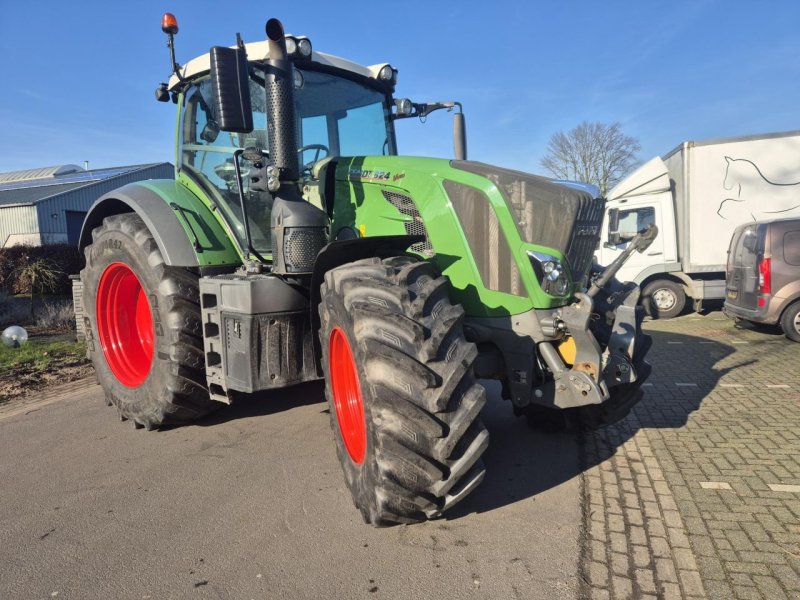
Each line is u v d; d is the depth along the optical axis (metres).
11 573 2.68
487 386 5.63
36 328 10.21
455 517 3.05
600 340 3.55
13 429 4.76
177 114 4.83
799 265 7.73
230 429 4.52
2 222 28.98
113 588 2.54
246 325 3.50
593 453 3.87
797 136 10.05
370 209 3.65
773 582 2.41
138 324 5.00
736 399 5.00
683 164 10.63
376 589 2.46
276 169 3.34
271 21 3.22
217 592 2.48
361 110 4.67
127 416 4.69
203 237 4.19
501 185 3.19
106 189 31.89
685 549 2.68
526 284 3.12
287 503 3.26
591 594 2.37
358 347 2.61
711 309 11.80
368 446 2.60
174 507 3.27
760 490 3.24
